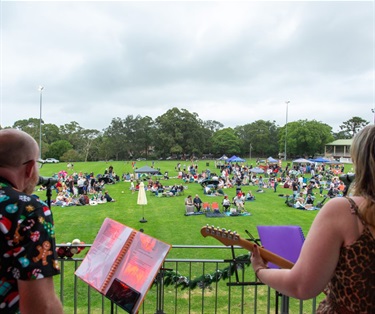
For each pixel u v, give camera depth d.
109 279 2.89
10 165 1.72
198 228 16.77
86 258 3.19
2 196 1.58
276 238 2.79
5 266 1.51
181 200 26.70
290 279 1.50
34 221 1.56
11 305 1.53
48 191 3.67
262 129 127.56
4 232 1.50
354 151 1.52
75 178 38.34
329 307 1.49
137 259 2.87
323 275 1.41
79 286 8.72
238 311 7.53
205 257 10.99
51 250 1.59
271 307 7.61
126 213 20.98
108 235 3.21
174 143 111.81
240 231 16.59
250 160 106.31
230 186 35.94
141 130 114.69
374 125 1.52
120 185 37.50
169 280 4.78
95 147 107.44
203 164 79.06
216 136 128.50
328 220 1.44
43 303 1.51
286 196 27.03
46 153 97.94
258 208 23.11
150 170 42.44
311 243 1.45
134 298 2.66
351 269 1.37
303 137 104.94
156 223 18.00
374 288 1.34
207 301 8.02
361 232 1.38
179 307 7.66
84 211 21.80
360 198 1.46
